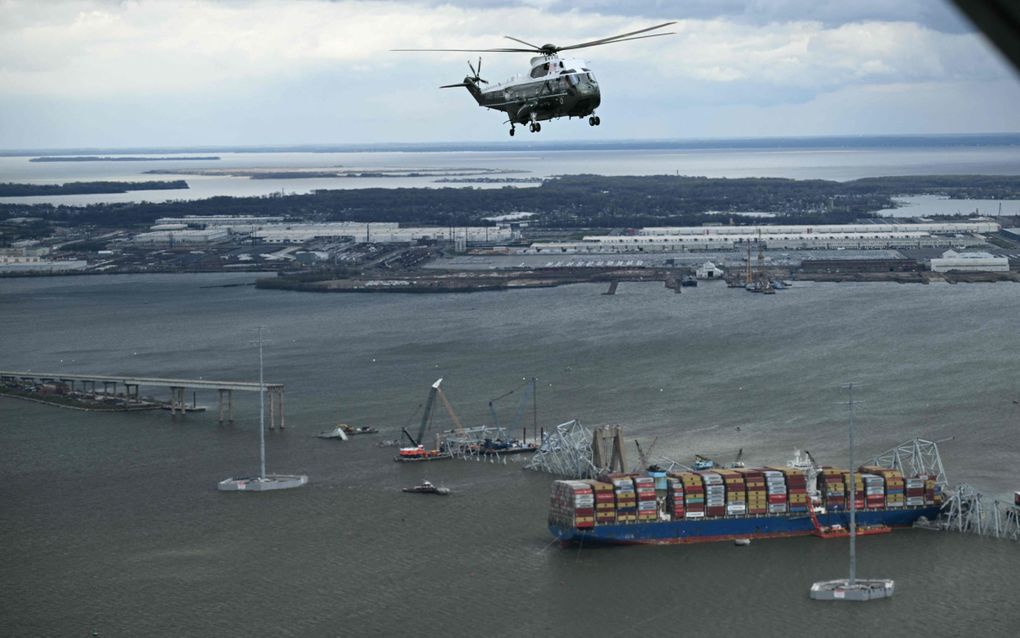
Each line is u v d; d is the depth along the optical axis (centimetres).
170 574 11569
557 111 7981
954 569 11356
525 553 12012
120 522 13362
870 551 12000
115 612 10600
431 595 10856
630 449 15725
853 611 10294
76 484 15062
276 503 13988
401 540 12488
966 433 16200
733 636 9756
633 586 11019
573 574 11362
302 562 11850
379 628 10100
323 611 10525
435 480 14862
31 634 10125
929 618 10100
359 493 14338
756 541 12444
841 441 15862
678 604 10544
